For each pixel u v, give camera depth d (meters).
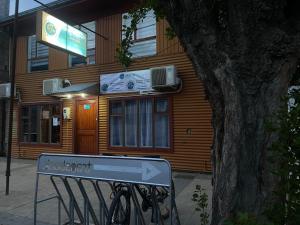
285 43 2.90
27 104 13.41
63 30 10.22
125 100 11.01
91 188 7.60
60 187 7.86
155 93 10.38
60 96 12.21
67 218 5.56
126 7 11.16
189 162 9.77
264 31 2.94
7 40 14.34
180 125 9.96
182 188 7.63
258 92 2.95
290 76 2.98
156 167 3.43
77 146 12.02
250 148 2.94
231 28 3.05
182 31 3.28
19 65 13.77
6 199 6.88
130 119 10.93
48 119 12.88
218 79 3.10
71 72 12.28
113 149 11.14
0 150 14.11
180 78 9.93
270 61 2.94
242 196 2.91
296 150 2.34
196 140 9.70
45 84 11.98
